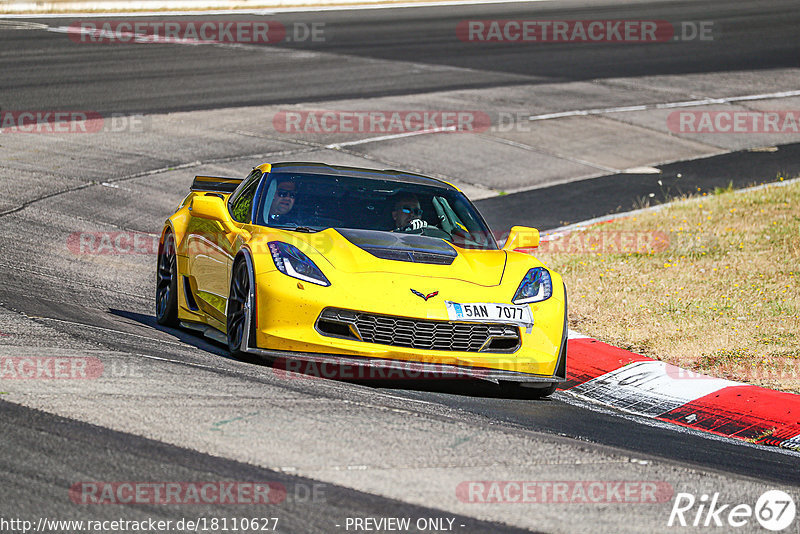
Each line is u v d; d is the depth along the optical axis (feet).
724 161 215.72
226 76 263.49
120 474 50.29
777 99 277.23
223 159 185.37
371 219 88.63
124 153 181.88
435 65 299.17
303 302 76.23
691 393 87.56
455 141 213.87
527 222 163.32
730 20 422.00
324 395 69.05
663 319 109.29
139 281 115.65
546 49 340.80
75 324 85.35
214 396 65.05
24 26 328.90
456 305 77.51
